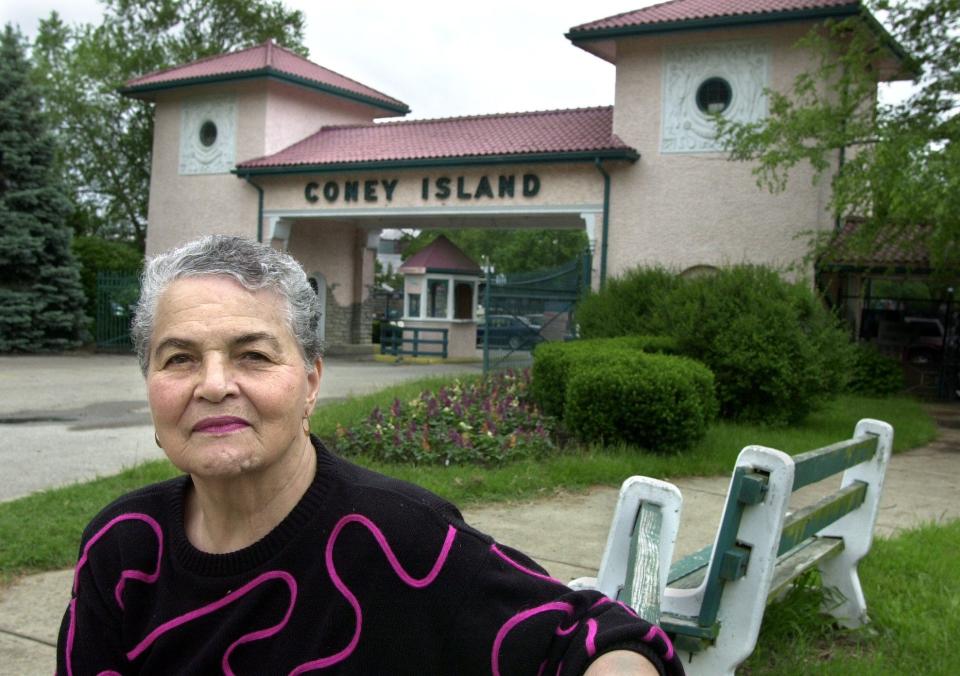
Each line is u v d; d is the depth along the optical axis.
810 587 4.23
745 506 2.86
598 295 14.26
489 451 8.09
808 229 16.48
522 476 7.45
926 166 11.11
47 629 4.20
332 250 25.89
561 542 5.80
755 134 14.12
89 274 25.17
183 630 1.59
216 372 1.57
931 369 18.23
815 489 7.90
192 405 1.59
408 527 1.57
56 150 23.58
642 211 18.05
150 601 1.67
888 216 12.46
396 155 21.02
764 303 11.42
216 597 1.58
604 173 18.25
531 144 19.44
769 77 16.91
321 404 12.73
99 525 1.77
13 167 22.48
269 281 1.65
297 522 1.59
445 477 7.33
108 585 1.70
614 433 8.73
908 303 19.27
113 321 24.44
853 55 13.55
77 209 29.08
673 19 17.02
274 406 1.60
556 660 1.43
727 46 17.23
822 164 13.49
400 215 21.14
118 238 34.59
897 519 6.98
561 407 9.84
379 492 1.63
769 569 2.82
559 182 18.91
